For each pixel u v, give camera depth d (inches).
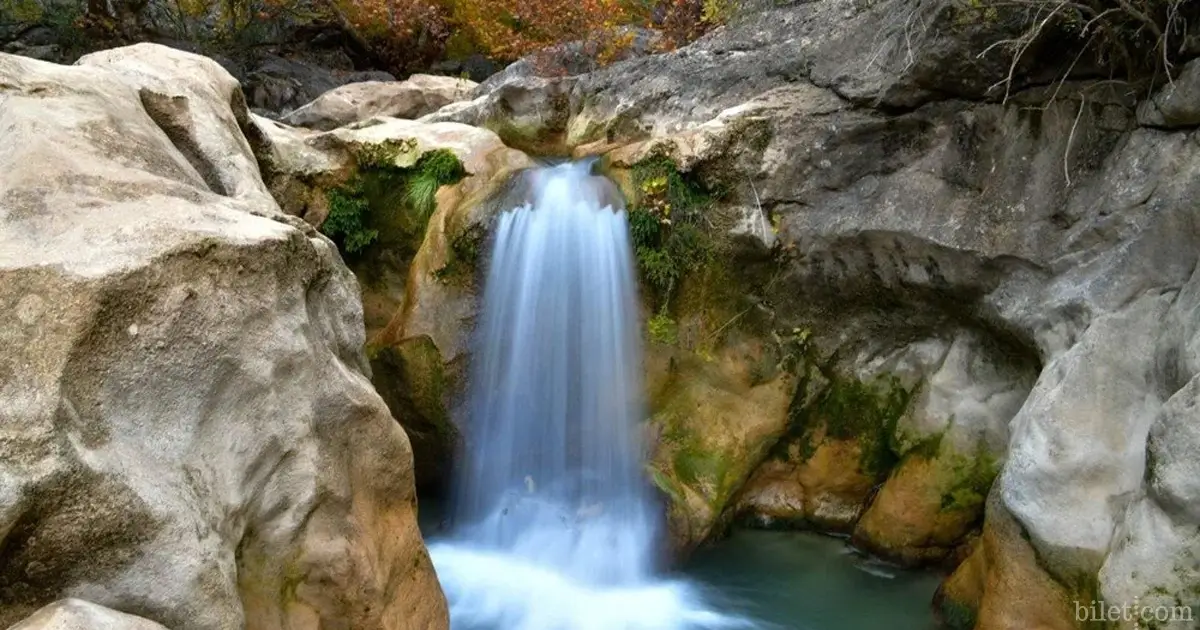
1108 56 155.3
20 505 67.2
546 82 291.9
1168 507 115.9
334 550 106.4
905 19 183.3
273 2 510.6
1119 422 134.0
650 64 272.1
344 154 244.7
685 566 200.7
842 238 190.9
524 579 197.2
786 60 228.7
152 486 78.0
